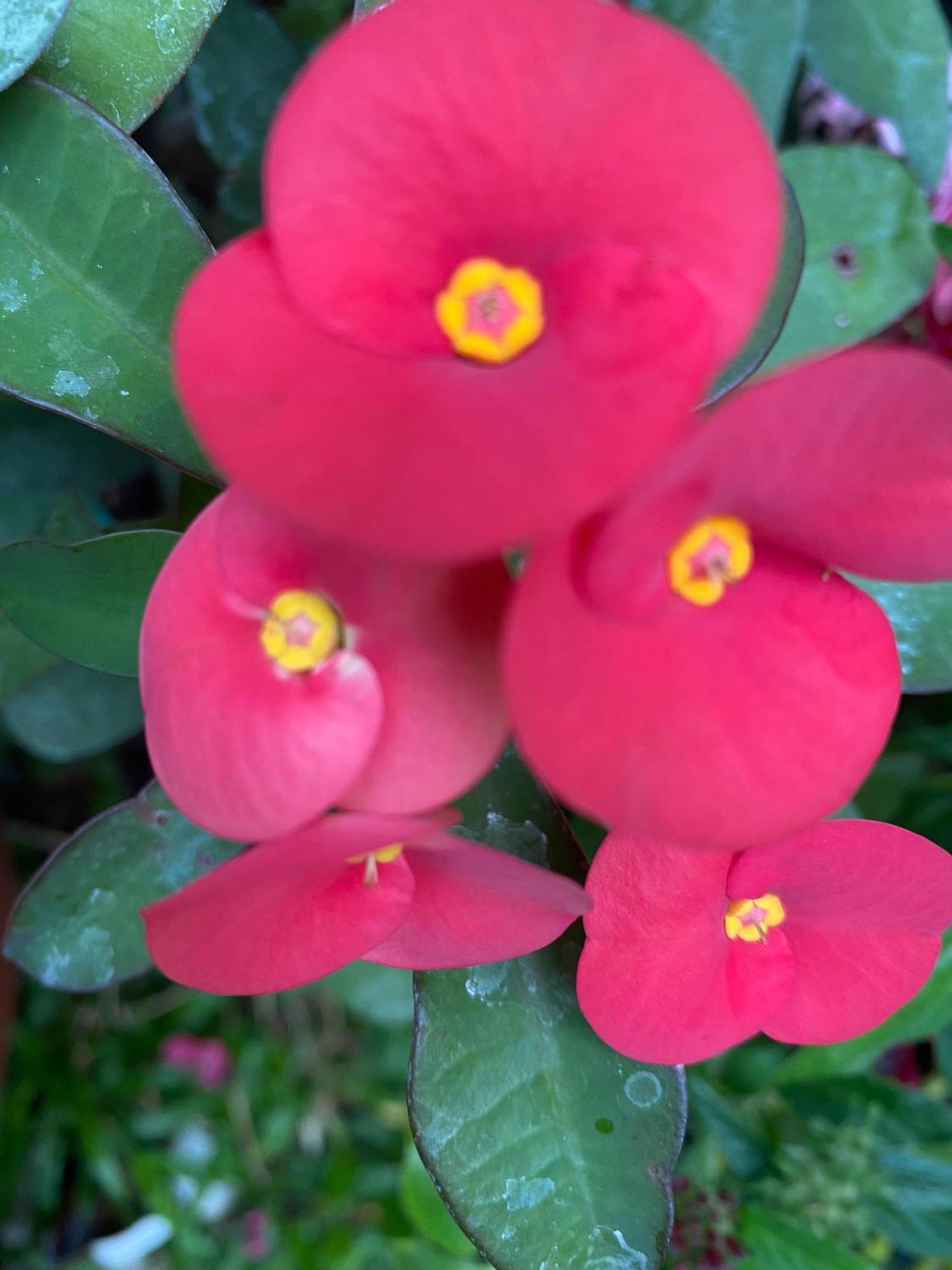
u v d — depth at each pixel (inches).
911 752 9.4
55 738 8.8
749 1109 9.1
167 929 4.5
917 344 8.8
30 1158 11.3
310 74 4.0
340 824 4.4
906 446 4.1
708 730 4.3
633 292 4.1
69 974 6.7
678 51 3.9
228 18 7.2
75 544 6.1
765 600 4.6
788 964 5.8
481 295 4.3
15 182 5.6
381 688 4.7
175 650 4.7
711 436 3.7
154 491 9.8
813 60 7.4
